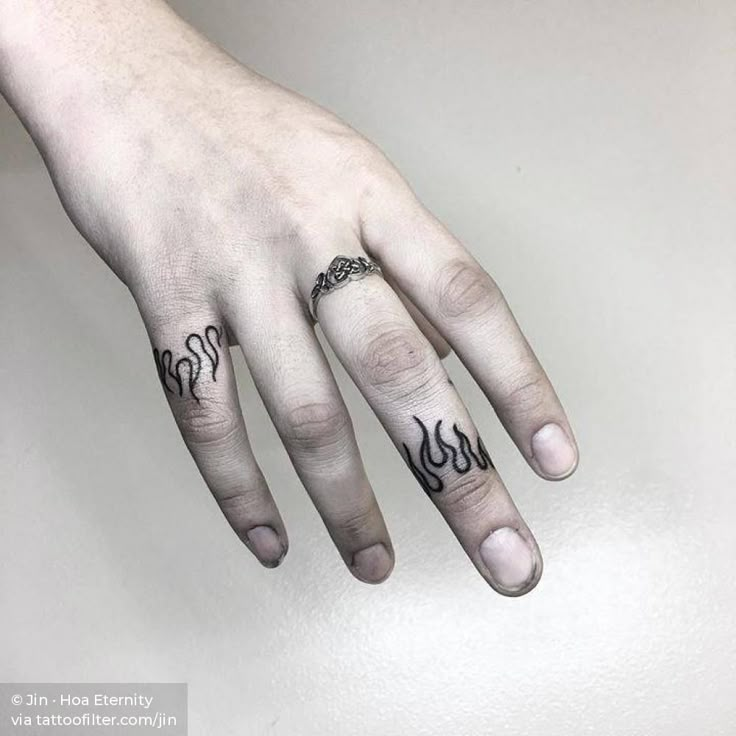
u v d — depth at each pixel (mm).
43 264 392
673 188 375
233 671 349
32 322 388
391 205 213
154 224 220
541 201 374
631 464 354
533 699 336
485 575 195
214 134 224
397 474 356
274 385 203
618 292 365
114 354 382
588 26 397
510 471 355
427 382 189
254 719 343
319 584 354
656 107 385
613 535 349
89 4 243
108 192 226
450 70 396
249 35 407
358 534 208
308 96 395
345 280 195
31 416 380
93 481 372
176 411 219
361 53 402
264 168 217
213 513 366
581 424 357
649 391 358
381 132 387
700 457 353
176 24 248
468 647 343
